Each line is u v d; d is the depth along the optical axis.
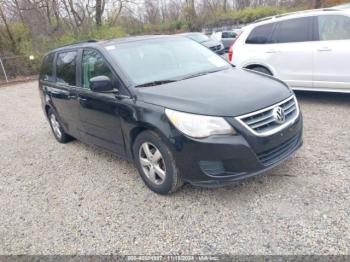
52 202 4.02
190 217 3.31
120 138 4.09
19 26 19.52
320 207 3.19
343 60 5.70
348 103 6.26
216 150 3.14
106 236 3.22
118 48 4.36
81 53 4.75
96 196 3.99
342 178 3.62
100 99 4.16
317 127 5.23
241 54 7.16
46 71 6.02
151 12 33.00
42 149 6.02
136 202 3.72
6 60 17.58
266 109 3.33
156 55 4.43
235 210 3.32
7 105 11.01
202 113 3.18
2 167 5.41
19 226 3.62
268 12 33.91
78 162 5.13
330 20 5.91
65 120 5.52
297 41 6.31
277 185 3.64
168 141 3.33
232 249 2.84
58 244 3.21
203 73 4.25
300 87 6.41
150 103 3.53
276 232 2.95
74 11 22.91
